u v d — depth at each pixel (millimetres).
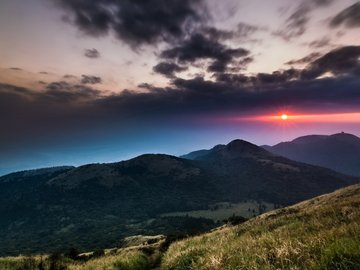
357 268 5555
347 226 8492
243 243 11664
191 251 13750
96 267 17375
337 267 5820
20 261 18047
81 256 35344
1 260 17672
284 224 15641
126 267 17672
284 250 7703
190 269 11234
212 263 9461
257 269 7359
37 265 17531
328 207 17375
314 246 7352
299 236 9555
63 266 18250
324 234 8250
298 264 6715
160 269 15141
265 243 9898
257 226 17625
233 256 9367
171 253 18297
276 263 7281
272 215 24594
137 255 20406
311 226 11320
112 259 19453
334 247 6461
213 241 17625
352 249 6133
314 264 6160
